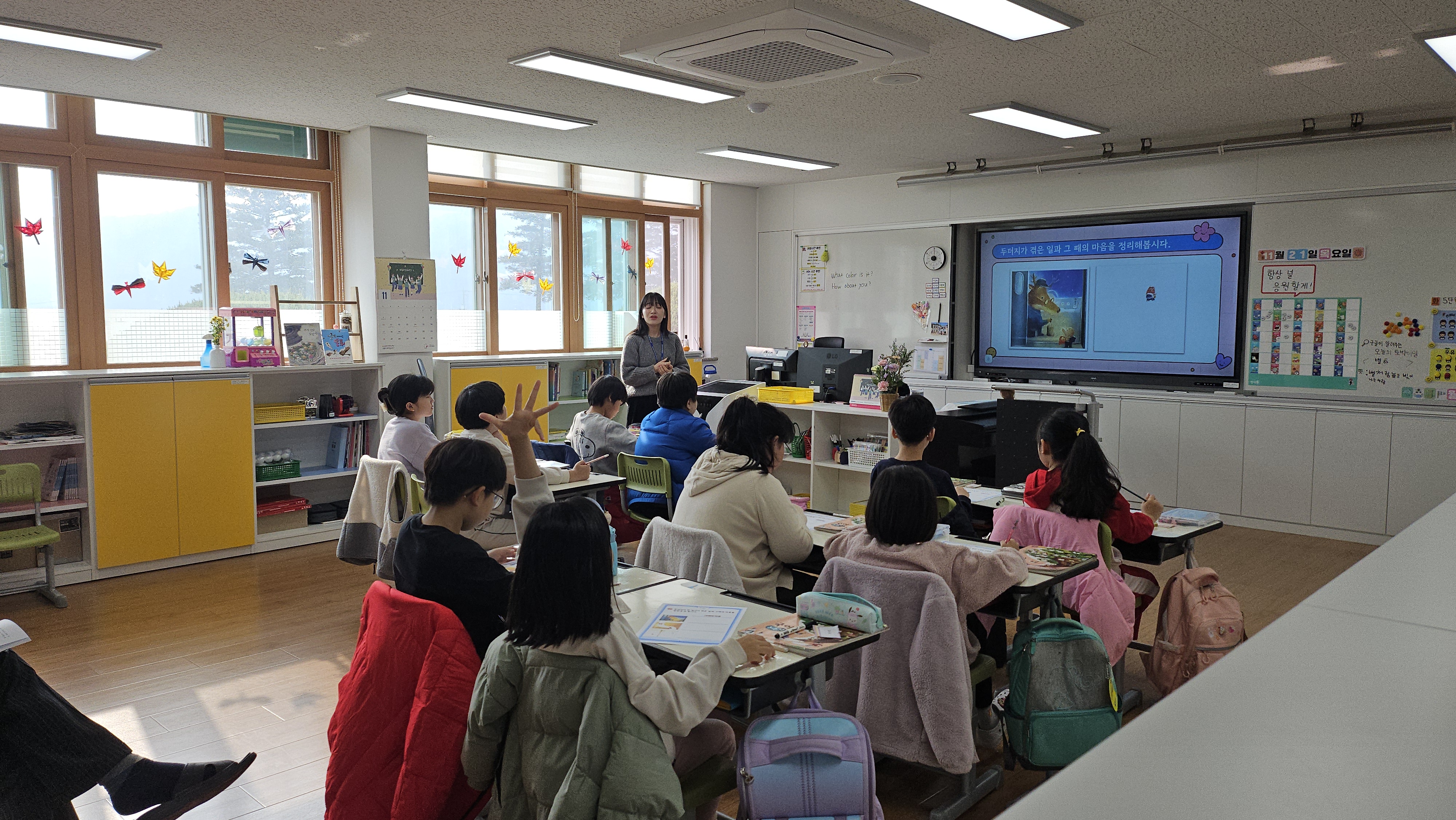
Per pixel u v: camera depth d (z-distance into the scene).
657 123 6.07
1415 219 5.89
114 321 5.55
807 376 6.49
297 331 5.92
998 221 7.84
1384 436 6.00
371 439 6.34
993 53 4.41
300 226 6.34
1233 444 6.60
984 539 3.47
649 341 6.63
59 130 5.30
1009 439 4.78
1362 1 3.66
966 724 2.52
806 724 2.11
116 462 5.18
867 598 2.63
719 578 2.77
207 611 4.68
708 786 2.08
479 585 2.24
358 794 2.09
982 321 8.05
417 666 2.08
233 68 4.68
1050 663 2.65
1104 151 7.04
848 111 5.71
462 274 7.39
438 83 5.02
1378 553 1.04
